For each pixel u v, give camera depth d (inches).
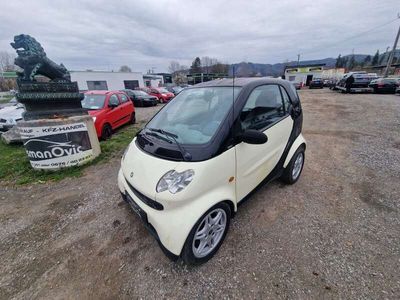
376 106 395.2
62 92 159.5
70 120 155.9
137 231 94.3
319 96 661.9
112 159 180.4
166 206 67.6
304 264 75.3
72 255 83.4
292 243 84.5
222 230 82.4
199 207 68.7
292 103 116.5
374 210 102.0
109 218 103.8
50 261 81.1
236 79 104.8
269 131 96.4
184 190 66.4
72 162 161.8
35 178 148.9
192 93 104.1
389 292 64.9
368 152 174.6
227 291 67.4
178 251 67.3
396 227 90.9
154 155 77.4
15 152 209.6
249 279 70.9
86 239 91.4
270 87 104.0
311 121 303.3
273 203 109.3
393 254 78.0
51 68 153.3
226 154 74.7
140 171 76.3
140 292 68.2
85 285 71.3
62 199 123.3
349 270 72.4
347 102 477.1
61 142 154.8
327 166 151.2
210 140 73.7
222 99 88.1
